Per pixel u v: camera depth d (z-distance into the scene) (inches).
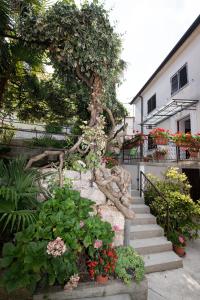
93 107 161.3
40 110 281.9
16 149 218.5
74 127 263.6
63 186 133.1
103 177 146.6
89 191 145.7
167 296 124.3
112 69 164.2
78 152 154.5
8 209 96.3
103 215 139.3
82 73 164.1
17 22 149.6
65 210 109.7
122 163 296.4
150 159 290.7
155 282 138.8
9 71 187.9
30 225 96.7
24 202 107.4
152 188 239.5
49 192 127.0
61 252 89.0
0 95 192.7
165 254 167.3
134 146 297.9
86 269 112.7
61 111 275.9
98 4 146.6
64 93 243.0
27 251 88.7
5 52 164.1
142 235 181.5
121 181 150.9
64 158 147.3
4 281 84.4
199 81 319.0
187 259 174.7
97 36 145.6
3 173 114.0
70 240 99.3
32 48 164.2
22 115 287.9
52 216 103.0
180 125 381.1
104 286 103.5
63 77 181.2
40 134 320.8
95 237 111.7
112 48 156.2
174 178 245.1
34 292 92.6
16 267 86.9
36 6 159.9
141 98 544.7
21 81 231.6
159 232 186.9
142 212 213.5
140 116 552.1
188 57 348.8
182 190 245.6
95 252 112.5
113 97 194.9
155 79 469.7
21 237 92.8
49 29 144.7
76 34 141.1
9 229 106.7
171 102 332.8
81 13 141.6
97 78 160.2
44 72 232.8
